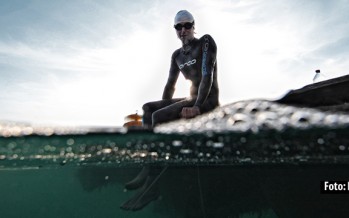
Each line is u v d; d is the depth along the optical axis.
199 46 4.06
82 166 5.29
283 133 2.79
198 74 3.98
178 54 4.39
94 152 3.77
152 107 3.84
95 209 11.27
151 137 3.13
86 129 2.98
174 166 4.35
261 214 4.65
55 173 6.59
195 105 3.50
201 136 3.01
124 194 7.48
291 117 2.69
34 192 10.87
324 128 2.58
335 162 3.48
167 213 5.73
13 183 8.48
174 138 3.13
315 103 2.79
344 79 2.57
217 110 3.60
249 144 3.18
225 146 3.31
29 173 6.57
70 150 3.68
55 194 10.43
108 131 2.99
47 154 3.96
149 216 9.75
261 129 2.74
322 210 3.26
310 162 3.58
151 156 3.93
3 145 3.37
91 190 7.69
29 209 12.44
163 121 3.52
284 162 3.69
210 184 4.34
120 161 4.41
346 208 3.06
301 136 2.86
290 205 3.62
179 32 4.16
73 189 8.52
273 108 3.02
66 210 12.34
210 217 4.24
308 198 3.40
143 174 4.49
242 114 3.04
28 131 2.96
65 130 2.97
